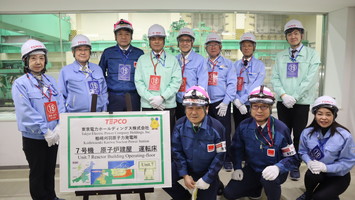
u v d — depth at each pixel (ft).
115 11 10.13
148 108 7.64
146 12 10.42
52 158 6.60
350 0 9.09
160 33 7.56
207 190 6.05
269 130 6.11
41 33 10.41
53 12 10.00
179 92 8.31
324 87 11.33
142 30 10.64
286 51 8.98
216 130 5.64
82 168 4.90
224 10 10.27
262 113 5.82
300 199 6.99
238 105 8.85
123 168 4.95
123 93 7.82
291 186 8.03
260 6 9.73
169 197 7.41
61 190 4.86
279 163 5.96
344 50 10.28
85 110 7.21
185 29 8.20
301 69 8.56
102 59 8.09
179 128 5.88
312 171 6.25
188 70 8.20
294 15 11.21
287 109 8.98
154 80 7.58
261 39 11.31
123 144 4.97
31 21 10.34
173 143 5.96
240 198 7.29
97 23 10.59
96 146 4.93
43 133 5.88
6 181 8.63
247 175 6.79
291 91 8.70
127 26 7.64
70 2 8.81
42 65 6.07
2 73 10.34
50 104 6.18
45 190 6.59
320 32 11.31
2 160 9.63
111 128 4.96
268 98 5.71
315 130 6.64
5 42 10.32
